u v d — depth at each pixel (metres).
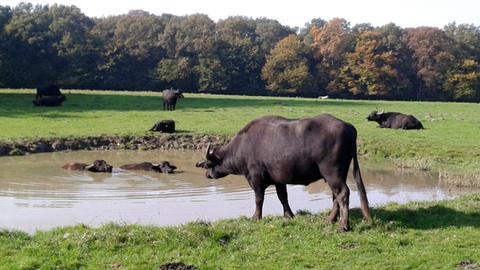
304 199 17.38
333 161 11.47
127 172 21.30
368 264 9.41
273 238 10.72
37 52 83.81
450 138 29.05
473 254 9.85
